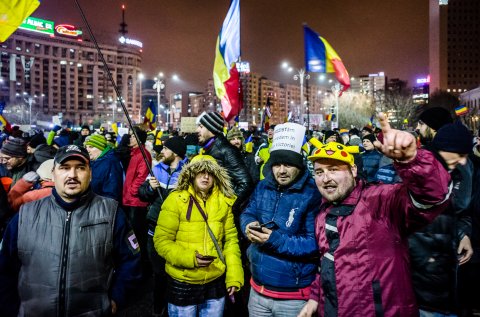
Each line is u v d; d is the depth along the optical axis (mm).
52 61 163625
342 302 2498
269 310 3256
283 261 3135
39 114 83938
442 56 131625
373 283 2439
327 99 85625
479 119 59500
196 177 3643
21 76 151250
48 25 160000
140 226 6535
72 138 12867
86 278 2676
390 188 2473
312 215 3201
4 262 2705
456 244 3129
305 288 3145
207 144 5020
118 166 6164
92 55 174375
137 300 5629
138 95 188375
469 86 131500
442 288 3086
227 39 7105
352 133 13688
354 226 2525
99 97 176000
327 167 2627
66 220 2691
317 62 9523
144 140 7199
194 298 3529
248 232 3109
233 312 4965
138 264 2922
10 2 4148
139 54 189875
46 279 2613
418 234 3131
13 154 5574
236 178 4688
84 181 2736
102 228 2766
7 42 147625
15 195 3928
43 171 4137
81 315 2660
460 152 2947
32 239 2646
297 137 3275
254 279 3340
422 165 2000
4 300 2695
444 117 4273
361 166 6879
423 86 143000
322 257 2701
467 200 3355
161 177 5129
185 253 3459
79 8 4184
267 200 3404
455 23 131625
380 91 80375
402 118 65125
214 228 3631
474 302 3756
